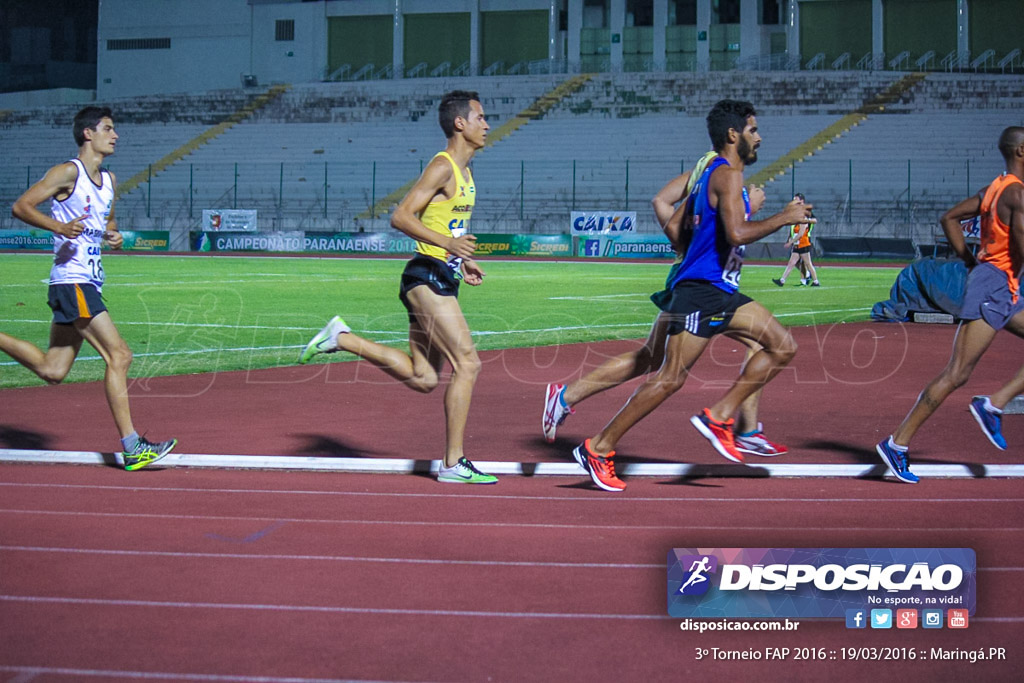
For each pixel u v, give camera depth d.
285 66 61.03
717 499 5.91
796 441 7.74
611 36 56.06
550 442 7.68
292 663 3.59
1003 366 12.27
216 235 45.78
